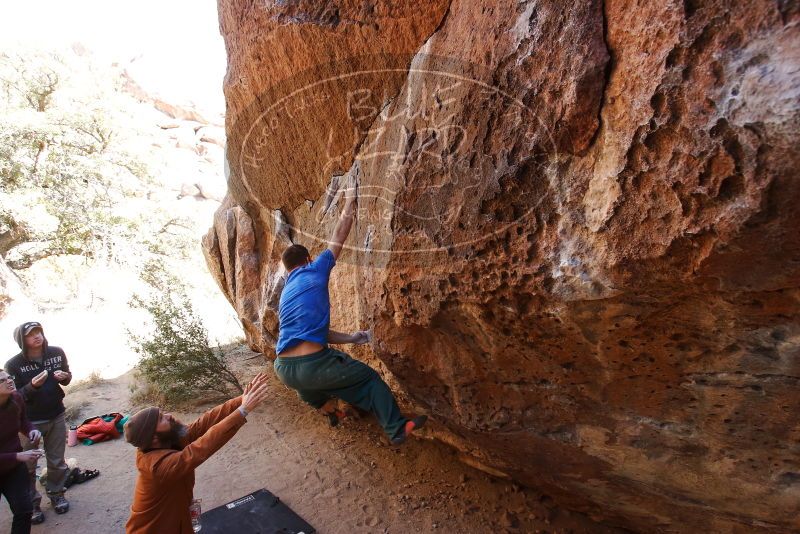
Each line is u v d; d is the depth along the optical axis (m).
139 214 14.70
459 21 2.25
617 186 1.63
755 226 1.38
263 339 5.42
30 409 3.72
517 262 1.95
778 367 1.77
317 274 2.79
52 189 13.62
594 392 2.33
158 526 2.55
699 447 2.23
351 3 2.71
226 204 6.05
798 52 1.25
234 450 4.71
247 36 3.28
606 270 1.71
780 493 2.13
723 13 1.36
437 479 3.99
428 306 2.36
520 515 3.55
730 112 1.35
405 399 3.41
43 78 14.51
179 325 6.34
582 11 1.71
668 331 1.88
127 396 6.50
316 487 4.03
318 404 2.96
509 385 2.61
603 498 2.96
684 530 2.79
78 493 4.15
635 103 1.56
